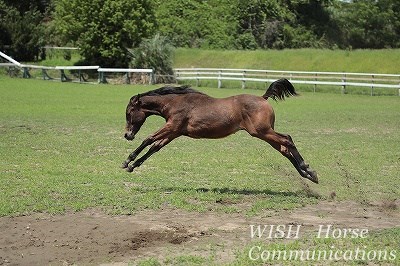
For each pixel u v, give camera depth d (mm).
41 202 10102
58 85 38469
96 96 31984
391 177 12914
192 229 8742
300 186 11898
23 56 51875
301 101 32688
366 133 20203
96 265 7289
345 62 47375
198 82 43156
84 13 45906
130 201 10266
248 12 64125
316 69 47438
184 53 53375
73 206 9898
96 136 18344
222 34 59812
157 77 43469
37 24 56844
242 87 40875
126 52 46469
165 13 60500
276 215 9648
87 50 46719
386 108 28922
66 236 8391
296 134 19734
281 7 67625
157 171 13219
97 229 8703
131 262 7340
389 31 70688
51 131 19188
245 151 16078
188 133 10711
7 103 27047
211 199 10555
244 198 10758
